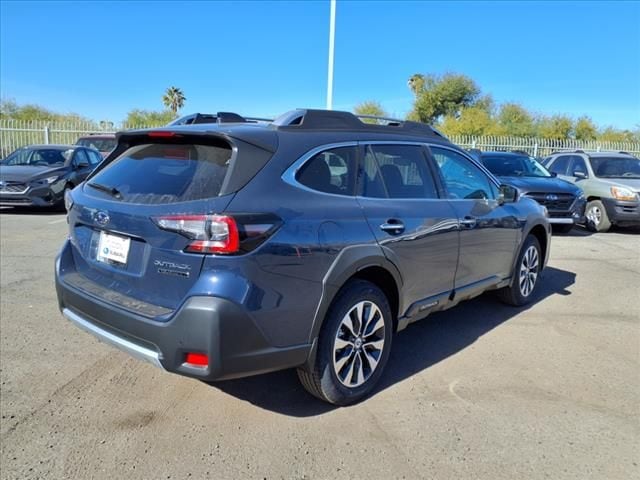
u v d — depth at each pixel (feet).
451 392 11.60
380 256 10.78
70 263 11.28
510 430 10.07
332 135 10.93
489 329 15.57
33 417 10.29
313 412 10.64
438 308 13.50
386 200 11.55
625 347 14.33
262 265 8.75
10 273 20.81
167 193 9.37
